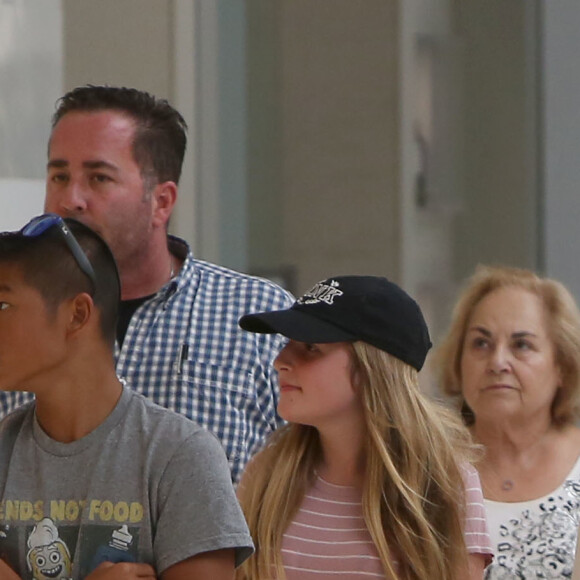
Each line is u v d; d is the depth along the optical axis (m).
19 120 11.45
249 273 15.64
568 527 9.66
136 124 9.33
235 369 9.43
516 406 10.05
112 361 6.29
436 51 16.52
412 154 16.20
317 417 7.79
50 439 6.14
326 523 7.87
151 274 9.52
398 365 7.89
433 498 7.87
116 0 14.23
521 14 17.03
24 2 11.59
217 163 15.34
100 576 5.75
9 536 6.07
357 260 15.98
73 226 6.36
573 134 17.47
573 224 17.58
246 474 8.37
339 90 15.92
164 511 5.97
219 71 15.31
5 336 6.00
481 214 16.89
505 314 10.26
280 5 15.79
